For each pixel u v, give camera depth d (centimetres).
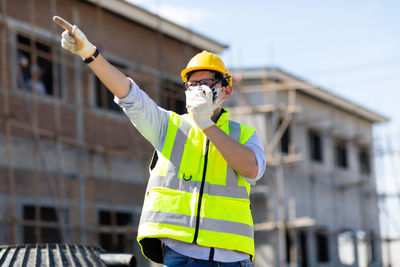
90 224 1286
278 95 2044
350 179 2433
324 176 2228
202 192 279
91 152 1317
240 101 1923
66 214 1241
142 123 281
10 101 1147
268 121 1947
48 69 1298
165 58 1575
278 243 1897
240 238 280
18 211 1135
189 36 1606
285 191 1967
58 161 1157
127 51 1461
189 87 296
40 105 1212
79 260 349
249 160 272
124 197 1391
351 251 2506
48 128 1220
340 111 2422
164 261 277
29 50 1182
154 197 281
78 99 1307
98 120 1346
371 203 2580
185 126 293
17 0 1194
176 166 284
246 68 2002
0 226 1097
